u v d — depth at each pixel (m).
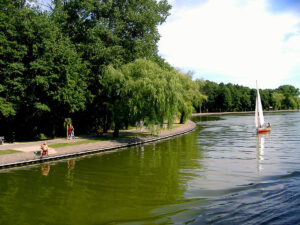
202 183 12.84
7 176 14.33
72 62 24.78
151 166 16.69
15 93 21.70
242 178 13.58
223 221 8.40
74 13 29.34
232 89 123.75
